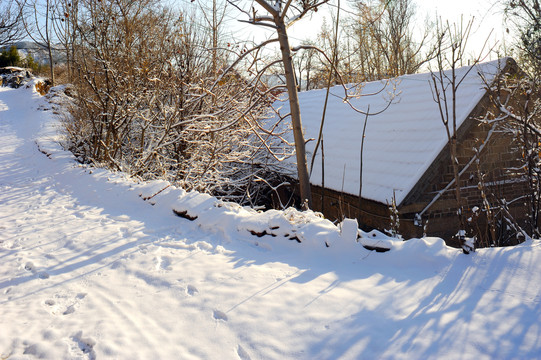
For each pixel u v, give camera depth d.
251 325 3.30
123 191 8.38
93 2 12.68
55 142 16.12
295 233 5.04
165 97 13.98
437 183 9.50
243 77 12.69
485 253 4.11
